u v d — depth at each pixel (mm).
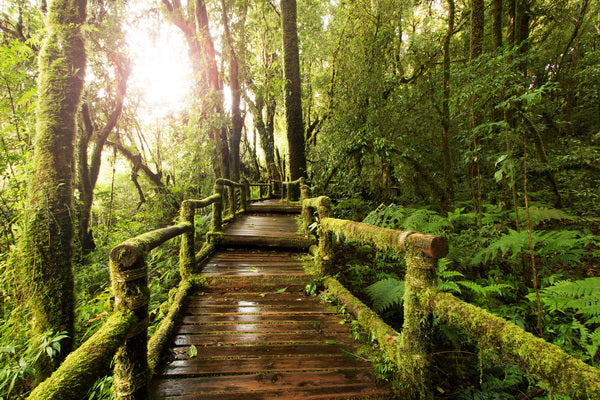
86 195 7992
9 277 3174
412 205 6559
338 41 9156
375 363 2100
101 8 7934
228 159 9391
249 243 4973
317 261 3838
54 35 3414
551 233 3381
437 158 7016
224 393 1831
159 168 12602
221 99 8734
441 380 2320
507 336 1182
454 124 6586
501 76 3225
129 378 1614
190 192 12117
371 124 6629
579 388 935
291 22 8836
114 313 1535
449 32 6500
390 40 7477
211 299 3211
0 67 4293
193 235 3729
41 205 3109
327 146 8219
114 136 10875
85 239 7699
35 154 3262
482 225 4512
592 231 4633
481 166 5027
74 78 3449
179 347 2316
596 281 2383
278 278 3613
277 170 15398
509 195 4703
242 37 9719
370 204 6727
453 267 3891
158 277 5062
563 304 2412
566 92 9336
